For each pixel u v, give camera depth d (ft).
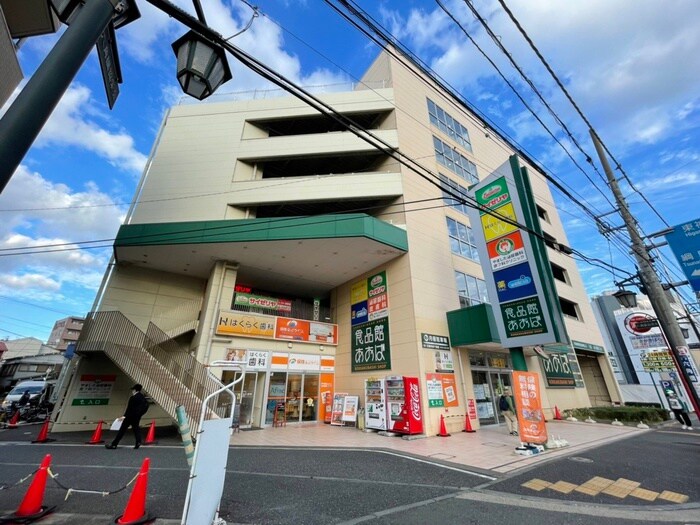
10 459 21.91
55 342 146.82
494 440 30.40
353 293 50.01
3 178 5.10
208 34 9.14
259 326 43.50
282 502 14.60
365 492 16.07
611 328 97.81
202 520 10.30
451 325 41.06
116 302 43.65
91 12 7.00
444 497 15.44
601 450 25.91
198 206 46.03
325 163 54.80
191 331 47.60
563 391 55.16
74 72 6.44
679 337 25.91
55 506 13.67
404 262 42.09
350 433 34.96
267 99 54.75
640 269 28.19
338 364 48.37
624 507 14.37
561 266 70.85
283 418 41.32
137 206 45.24
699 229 26.53
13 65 12.49
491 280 29.96
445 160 55.52
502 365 46.14
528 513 13.69
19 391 60.44
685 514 13.58
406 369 37.42
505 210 29.96
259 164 52.34
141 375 31.96
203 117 53.72
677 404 39.78
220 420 11.97
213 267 46.24
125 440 30.30
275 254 42.91
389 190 45.68
